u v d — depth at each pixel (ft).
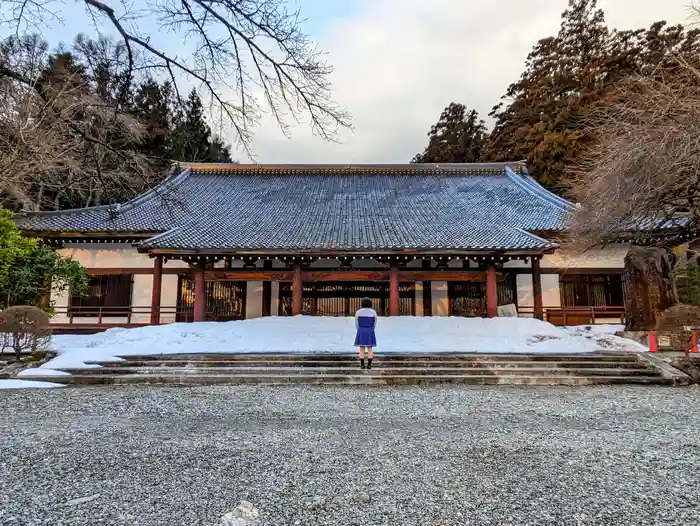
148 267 56.65
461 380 26.84
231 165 75.97
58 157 29.66
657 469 10.61
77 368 27.84
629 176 31.09
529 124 100.83
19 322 29.32
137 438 13.43
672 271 40.98
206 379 26.58
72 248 56.39
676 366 28.71
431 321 40.68
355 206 62.13
